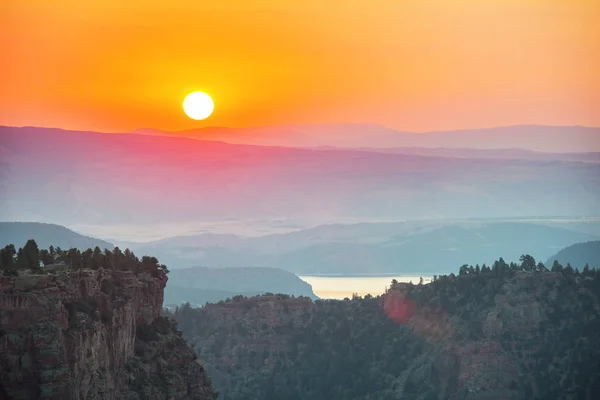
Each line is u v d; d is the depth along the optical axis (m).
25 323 187.12
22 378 182.00
